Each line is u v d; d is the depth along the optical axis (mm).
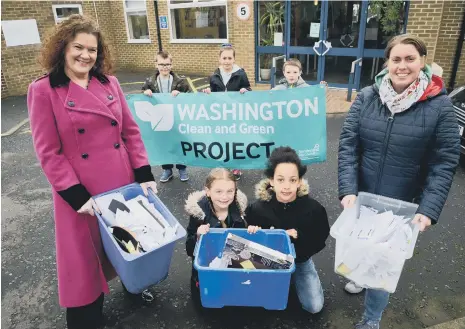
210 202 2596
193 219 2590
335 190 4602
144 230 2105
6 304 2877
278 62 9898
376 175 2264
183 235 2049
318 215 2455
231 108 3975
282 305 2104
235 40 9977
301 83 4512
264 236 2283
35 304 2875
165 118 4105
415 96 2018
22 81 10320
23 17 10008
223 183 2438
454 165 2061
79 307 2389
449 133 2033
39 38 10430
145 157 2484
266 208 2496
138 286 2150
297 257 2508
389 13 8086
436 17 7414
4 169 5547
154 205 2383
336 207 4207
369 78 9008
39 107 1981
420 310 2701
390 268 1899
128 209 2215
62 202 2164
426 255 3324
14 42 9938
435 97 2051
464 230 3705
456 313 2672
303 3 9000
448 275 3068
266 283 2002
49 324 2678
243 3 9453
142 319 2664
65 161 2092
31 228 3967
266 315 2678
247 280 1995
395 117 2125
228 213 2602
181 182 4930
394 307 2730
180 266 3258
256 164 4191
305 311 2703
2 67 9852
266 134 4020
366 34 8633
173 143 4223
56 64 2002
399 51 1946
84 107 2061
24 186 4988
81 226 2223
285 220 2457
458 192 4480
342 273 2010
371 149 2252
